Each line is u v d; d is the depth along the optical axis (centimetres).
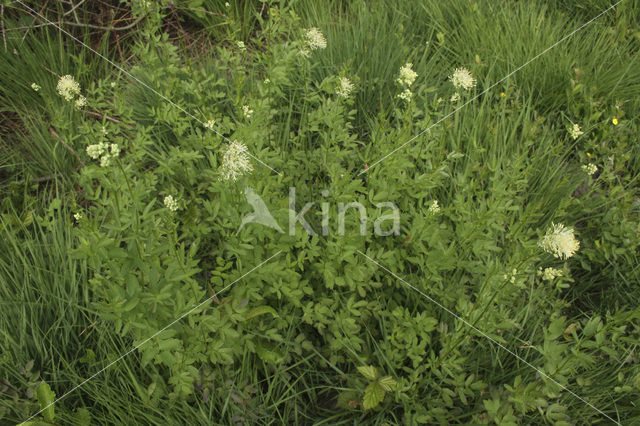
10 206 262
